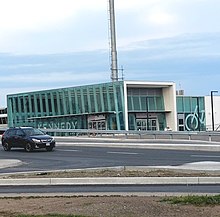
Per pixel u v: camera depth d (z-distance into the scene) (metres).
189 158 25.84
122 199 11.67
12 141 35.62
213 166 21.12
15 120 80.88
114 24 71.06
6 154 33.03
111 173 18.78
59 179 17.64
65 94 73.25
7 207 11.67
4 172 22.17
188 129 75.94
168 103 71.62
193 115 76.94
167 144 34.72
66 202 11.80
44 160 28.02
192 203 10.61
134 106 68.75
